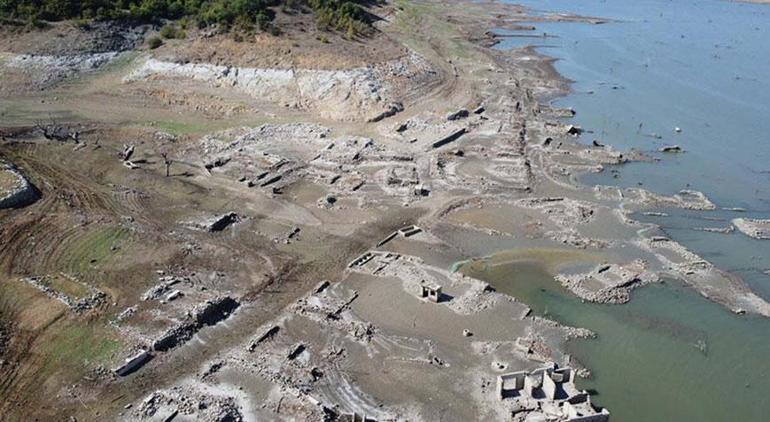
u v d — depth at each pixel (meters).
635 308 52.91
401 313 50.75
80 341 45.78
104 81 93.38
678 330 50.53
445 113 90.75
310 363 45.28
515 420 40.62
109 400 41.28
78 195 65.50
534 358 46.28
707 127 93.25
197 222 62.06
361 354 46.31
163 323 47.72
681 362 47.28
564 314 51.94
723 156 83.44
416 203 68.19
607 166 79.69
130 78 94.06
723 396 44.41
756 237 64.12
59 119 82.56
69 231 58.88
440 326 49.44
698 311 52.84
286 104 90.50
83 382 42.53
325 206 66.81
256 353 45.88
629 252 60.72
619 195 71.88
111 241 57.97
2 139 75.88
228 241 59.84
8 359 44.06
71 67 93.44
